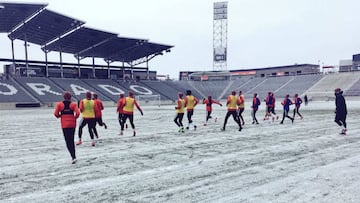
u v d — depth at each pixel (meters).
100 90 54.31
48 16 39.44
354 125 13.91
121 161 6.78
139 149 8.34
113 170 5.95
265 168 5.92
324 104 41.09
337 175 5.30
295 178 5.17
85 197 4.37
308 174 5.41
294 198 4.17
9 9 36.97
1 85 43.75
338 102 10.81
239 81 77.44
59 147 8.98
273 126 14.27
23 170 6.07
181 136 11.09
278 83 70.50
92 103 9.16
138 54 64.81
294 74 77.94
